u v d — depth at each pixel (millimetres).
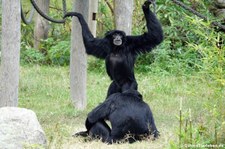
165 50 25609
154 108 19188
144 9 15258
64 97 20859
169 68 24906
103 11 28797
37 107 19141
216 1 26453
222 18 25969
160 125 16703
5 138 11953
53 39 28984
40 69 25344
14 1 14797
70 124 16531
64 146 13477
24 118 12391
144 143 14047
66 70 25219
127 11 19906
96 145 13805
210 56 11500
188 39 25672
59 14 29359
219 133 11531
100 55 15539
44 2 25797
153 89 22250
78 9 18391
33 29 29672
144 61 26016
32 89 21812
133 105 14336
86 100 19562
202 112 16859
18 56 15078
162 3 26047
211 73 11695
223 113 11359
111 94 15352
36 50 27219
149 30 15211
